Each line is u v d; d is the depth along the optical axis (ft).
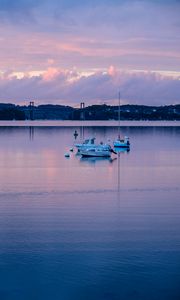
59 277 77.36
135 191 149.59
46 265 81.51
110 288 74.08
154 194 144.15
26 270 79.71
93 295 72.18
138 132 632.38
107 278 77.00
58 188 154.71
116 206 124.88
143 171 203.10
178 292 72.95
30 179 176.76
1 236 96.37
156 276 77.56
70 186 159.22
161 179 177.58
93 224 105.50
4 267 80.79
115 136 524.11
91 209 120.78
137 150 319.88
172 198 137.39
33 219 109.81
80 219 110.01
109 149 271.49
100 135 549.54
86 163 237.25
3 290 73.46
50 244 91.45
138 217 112.16
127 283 75.51
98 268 80.28
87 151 270.87
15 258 84.48
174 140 439.22
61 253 86.79
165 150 319.47
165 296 71.97
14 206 124.36
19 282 75.72
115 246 90.43
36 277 77.30
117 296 71.97
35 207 123.13
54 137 493.36
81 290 73.51
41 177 182.91
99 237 95.81
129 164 232.53
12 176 185.37
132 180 174.91
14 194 142.82
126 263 82.38
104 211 118.62
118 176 186.70
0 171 202.08
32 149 327.06
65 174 192.95
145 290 73.51
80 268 80.38
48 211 118.32
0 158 262.26
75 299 71.15
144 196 140.36
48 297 71.67
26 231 99.86
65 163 236.84
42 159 257.34
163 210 119.96
